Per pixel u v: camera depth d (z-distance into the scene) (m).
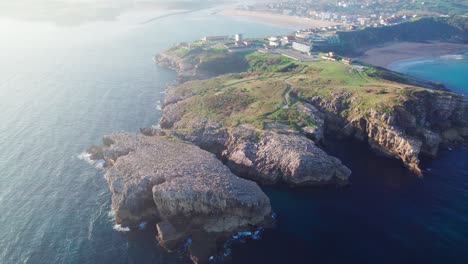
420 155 125.38
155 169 96.88
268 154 113.19
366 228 90.12
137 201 89.56
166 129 137.88
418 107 135.12
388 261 79.62
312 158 107.69
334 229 89.69
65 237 85.38
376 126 130.75
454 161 122.25
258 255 80.94
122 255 80.50
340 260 79.94
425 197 102.38
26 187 103.19
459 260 79.50
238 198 86.94
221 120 135.62
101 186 104.94
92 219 91.50
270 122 130.75
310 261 79.56
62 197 99.62
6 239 84.06
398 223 91.81
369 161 122.25
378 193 104.25
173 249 82.25
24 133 135.12
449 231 88.75
